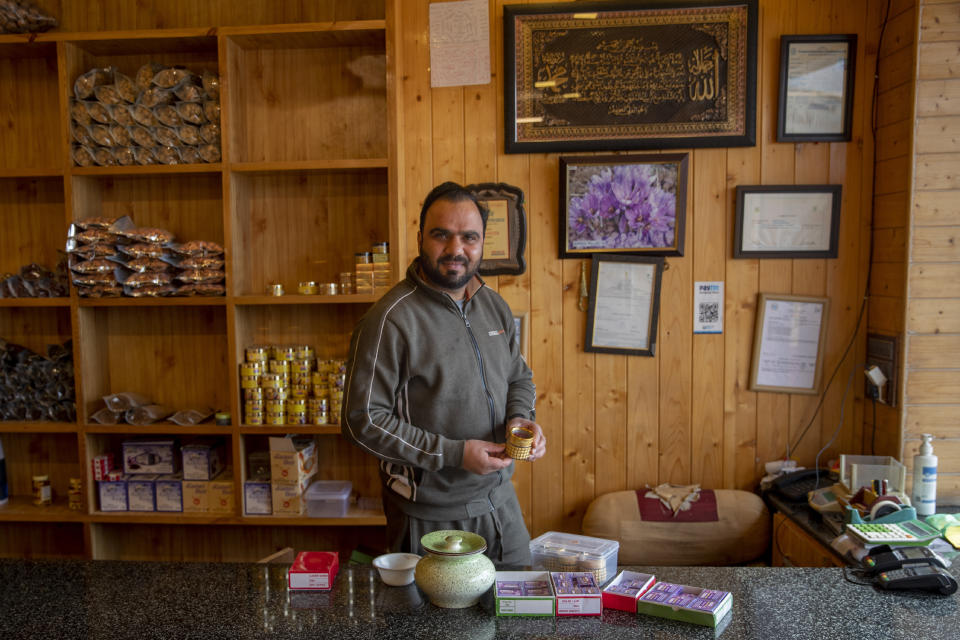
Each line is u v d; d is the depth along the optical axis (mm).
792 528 2420
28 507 2842
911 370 2402
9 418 2793
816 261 2701
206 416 2803
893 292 2492
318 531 2908
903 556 1491
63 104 2666
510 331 1991
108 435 2908
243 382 2697
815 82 2641
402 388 1765
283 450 2660
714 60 2648
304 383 2725
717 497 2641
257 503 2695
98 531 2814
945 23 2318
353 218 2844
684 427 2764
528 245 2760
